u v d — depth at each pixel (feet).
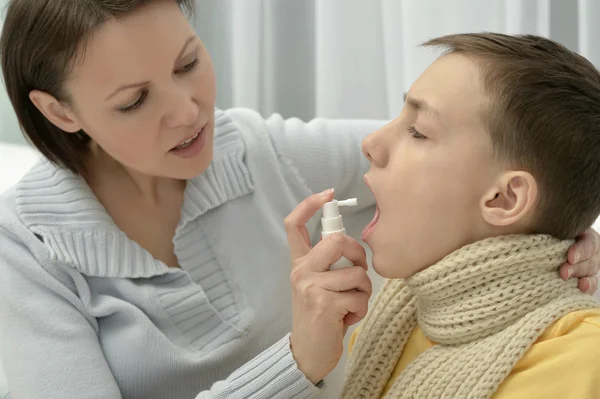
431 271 2.39
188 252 3.19
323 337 2.57
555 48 2.44
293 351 2.67
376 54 5.24
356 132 3.72
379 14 5.18
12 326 2.95
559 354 2.23
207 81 2.87
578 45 5.07
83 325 2.99
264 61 5.51
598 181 2.39
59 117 2.92
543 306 2.36
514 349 2.27
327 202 2.73
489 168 2.33
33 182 3.14
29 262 2.98
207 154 3.00
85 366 2.89
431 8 4.98
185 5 3.06
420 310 2.59
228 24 5.48
